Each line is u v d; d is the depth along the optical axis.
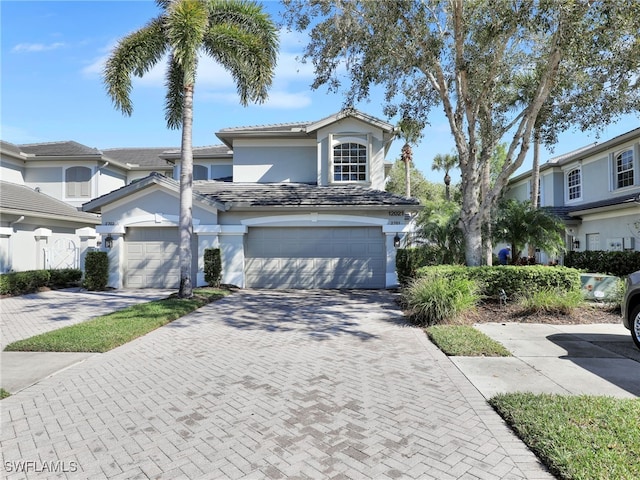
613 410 4.08
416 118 12.55
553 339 7.38
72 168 23.69
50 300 12.91
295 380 5.39
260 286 15.85
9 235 16.05
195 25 11.49
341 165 17.48
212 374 5.66
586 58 8.78
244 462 3.39
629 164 17.22
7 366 5.99
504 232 13.47
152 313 9.60
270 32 12.94
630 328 6.80
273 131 17.77
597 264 16.20
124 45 12.31
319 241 15.87
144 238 15.90
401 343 7.28
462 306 8.86
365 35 10.58
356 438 3.79
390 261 15.45
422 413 4.32
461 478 3.13
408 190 30.50
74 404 4.62
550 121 11.56
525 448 3.58
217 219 15.58
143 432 3.93
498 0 8.92
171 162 22.70
